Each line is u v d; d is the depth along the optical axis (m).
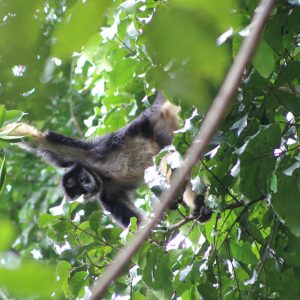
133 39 8.83
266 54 5.15
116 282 7.78
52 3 3.56
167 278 7.66
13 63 2.46
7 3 2.27
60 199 15.60
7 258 2.64
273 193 7.07
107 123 11.48
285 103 7.21
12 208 16.38
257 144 7.05
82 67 13.84
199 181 7.84
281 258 7.92
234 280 7.96
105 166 11.59
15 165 16.50
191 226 8.82
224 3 2.32
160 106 10.93
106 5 2.35
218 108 2.30
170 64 2.87
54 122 14.18
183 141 7.64
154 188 7.53
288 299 7.66
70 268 7.85
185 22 2.34
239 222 8.12
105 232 7.96
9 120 6.81
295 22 6.96
